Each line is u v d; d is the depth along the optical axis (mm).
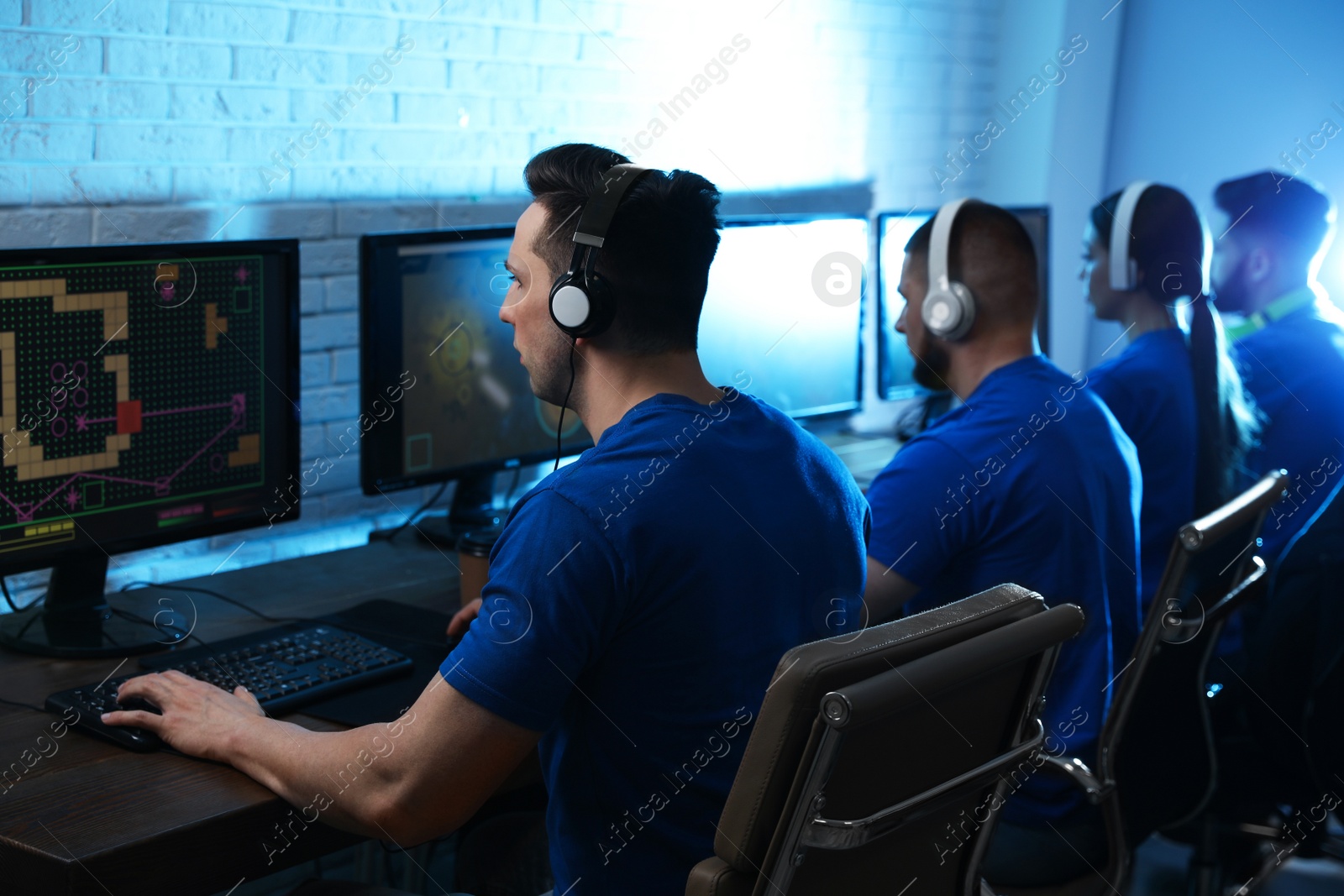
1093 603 1557
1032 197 3545
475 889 1445
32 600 1812
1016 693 1065
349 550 2021
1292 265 2713
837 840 889
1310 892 2402
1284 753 1909
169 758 1224
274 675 1391
